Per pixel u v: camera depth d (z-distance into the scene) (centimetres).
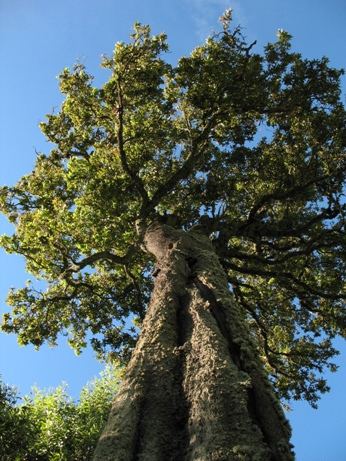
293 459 432
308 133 1667
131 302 1811
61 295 1770
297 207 1753
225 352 574
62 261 1694
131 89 1559
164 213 1614
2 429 1440
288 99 1622
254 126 1714
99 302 1803
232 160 1673
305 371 1825
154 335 640
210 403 478
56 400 1773
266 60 1586
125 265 1648
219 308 695
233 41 1545
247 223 1606
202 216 1488
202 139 1533
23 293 1719
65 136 1748
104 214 1462
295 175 1658
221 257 1498
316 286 1792
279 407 497
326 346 1862
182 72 1527
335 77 1619
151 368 567
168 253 942
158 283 816
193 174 1691
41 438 1628
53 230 1576
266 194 1659
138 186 1447
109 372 1952
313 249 1628
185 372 554
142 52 1510
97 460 425
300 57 1603
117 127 1538
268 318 1880
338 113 1648
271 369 1844
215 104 1532
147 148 1608
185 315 707
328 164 1628
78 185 1491
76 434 1686
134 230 1473
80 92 1639
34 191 1714
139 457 438
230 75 1503
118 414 486
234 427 446
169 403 511
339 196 1631
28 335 1708
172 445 459
